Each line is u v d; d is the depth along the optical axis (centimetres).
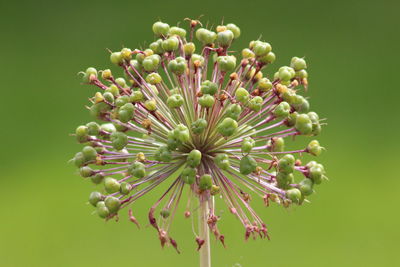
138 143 68
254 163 66
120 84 69
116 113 67
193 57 68
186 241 104
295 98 67
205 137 67
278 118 67
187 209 68
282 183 66
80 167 67
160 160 66
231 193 67
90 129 68
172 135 66
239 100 66
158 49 68
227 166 66
